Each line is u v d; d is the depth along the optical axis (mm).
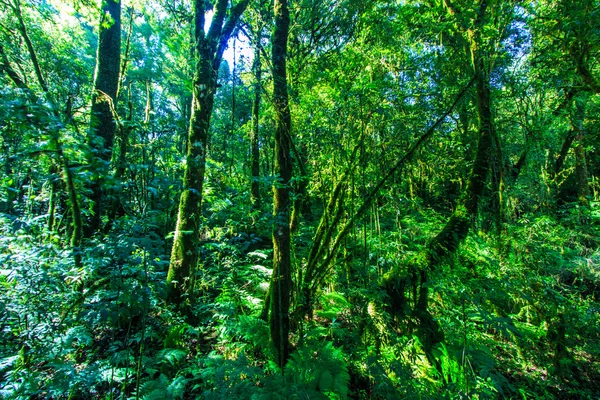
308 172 4180
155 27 6820
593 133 6879
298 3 5402
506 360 3693
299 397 2361
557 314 3695
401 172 4145
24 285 2385
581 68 4281
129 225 2238
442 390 2746
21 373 2289
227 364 2668
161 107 8094
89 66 7906
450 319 3729
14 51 5227
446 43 5008
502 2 3676
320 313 3801
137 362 2877
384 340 3324
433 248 3596
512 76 4434
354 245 4023
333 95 3541
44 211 4332
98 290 2729
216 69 4141
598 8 3477
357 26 4625
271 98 3047
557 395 3309
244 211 4621
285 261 3094
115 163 2254
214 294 4617
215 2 4496
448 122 5109
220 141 6637
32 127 1879
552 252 4484
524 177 6488
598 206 6141
